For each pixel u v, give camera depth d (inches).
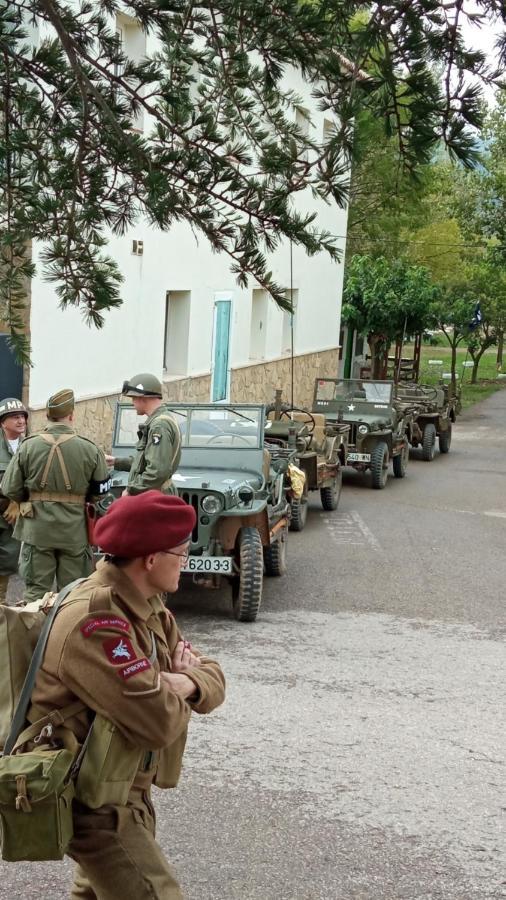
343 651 301.6
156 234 653.9
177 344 732.7
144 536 107.3
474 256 1593.3
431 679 276.7
